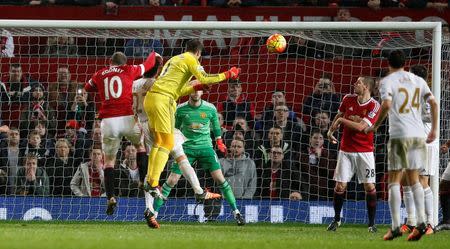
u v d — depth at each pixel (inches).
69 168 1213.7
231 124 1241.4
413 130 778.2
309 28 1107.9
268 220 1192.8
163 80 953.5
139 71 1007.0
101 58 1291.8
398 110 781.3
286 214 1194.0
